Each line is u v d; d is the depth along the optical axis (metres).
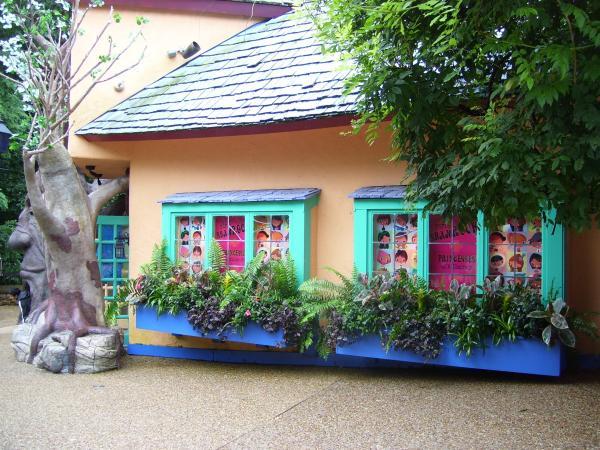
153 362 8.41
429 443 4.77
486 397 5.92
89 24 9.38
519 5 3.75
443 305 6.33
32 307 10.37
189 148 8.82
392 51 4.62
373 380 6.91
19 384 7.05
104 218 10.20
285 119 7.34
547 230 6.37
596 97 3.72
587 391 5.99
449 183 4.23
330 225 7.80
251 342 7.30
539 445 4.62
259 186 8.33
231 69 9.26
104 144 9.06
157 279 8.00
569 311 6.23
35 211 7.73
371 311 6.49
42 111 8.34
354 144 7.67
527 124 4.11
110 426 5.43
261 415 5.69
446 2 4.27
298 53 8.92
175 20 9.91
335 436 5.02
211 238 8.15
